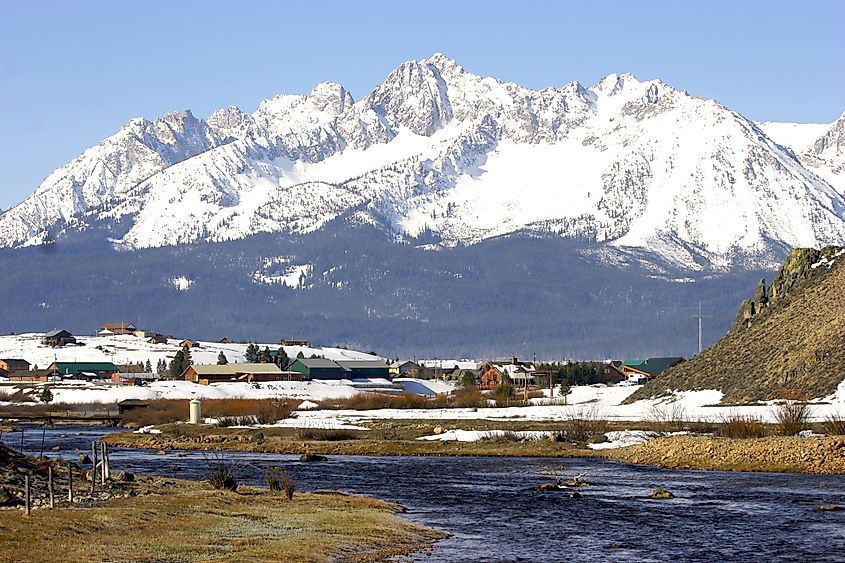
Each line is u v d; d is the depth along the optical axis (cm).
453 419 16212
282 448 13050
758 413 13850
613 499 8062
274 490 8031
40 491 7044
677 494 8325
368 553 5819
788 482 9081
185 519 6353
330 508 7162
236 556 5406
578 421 13575
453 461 11362
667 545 6184
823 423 11856
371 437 14138
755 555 5912
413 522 6919
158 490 7569
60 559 5109
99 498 6944
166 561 5241
